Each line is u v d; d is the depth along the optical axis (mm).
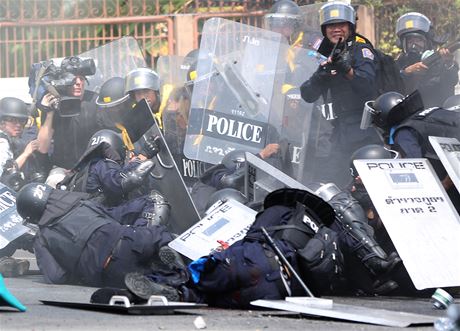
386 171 21109
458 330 14086
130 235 22297
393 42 41125
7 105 29000
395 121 22359
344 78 26531
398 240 20328
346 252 21359
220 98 28781
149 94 27422
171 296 18531
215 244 21797
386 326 16547
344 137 26922
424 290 21672
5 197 26078
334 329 16078
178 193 25094
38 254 23750
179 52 43000
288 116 28953
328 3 26797
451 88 30297
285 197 19484
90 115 28703
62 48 43594
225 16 42719
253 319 17109
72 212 23312
